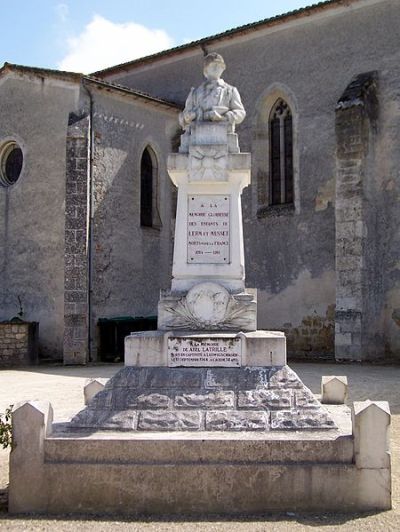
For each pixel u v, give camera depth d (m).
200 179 7.51
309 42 21.27
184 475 5.87
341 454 5.92
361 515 5.70
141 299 21.41
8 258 20.95
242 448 5.93
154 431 6.32
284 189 21.94
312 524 5.49
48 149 20.44
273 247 21.56
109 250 20.27
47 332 19.94
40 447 5.96
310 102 21.12
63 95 20.14
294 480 5.85
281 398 6.53
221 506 5.84
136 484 5.88
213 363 6.88
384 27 19.73
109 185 20.42
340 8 20.59
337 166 18.81
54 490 5.92
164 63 25.11
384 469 5.84
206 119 7.73
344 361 18.34
